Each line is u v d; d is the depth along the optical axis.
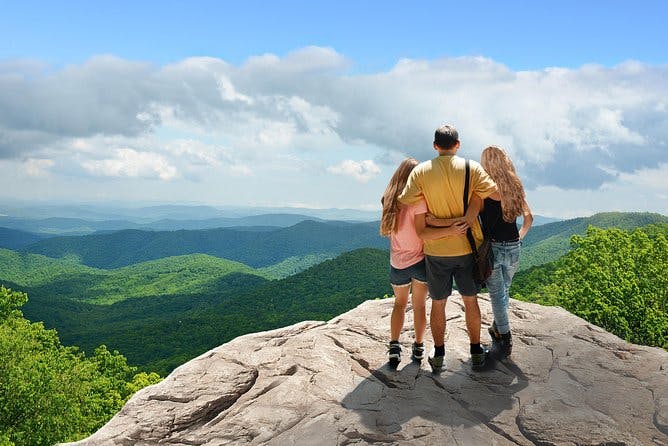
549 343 5.54
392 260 5.03
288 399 4.43
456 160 4.64
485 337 5.75
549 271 70.12
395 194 4.91
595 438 3.85
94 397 31.30
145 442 3.95
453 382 4.72
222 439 3.95
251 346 5.57
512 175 4.98
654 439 3.86
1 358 27.48
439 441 3.85
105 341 143.62
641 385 4.61
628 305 33.62
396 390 4.59
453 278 4.89
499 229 4.98
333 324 6.25
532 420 4.08
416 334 5.09
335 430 3.98
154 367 110.75
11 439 25.34
